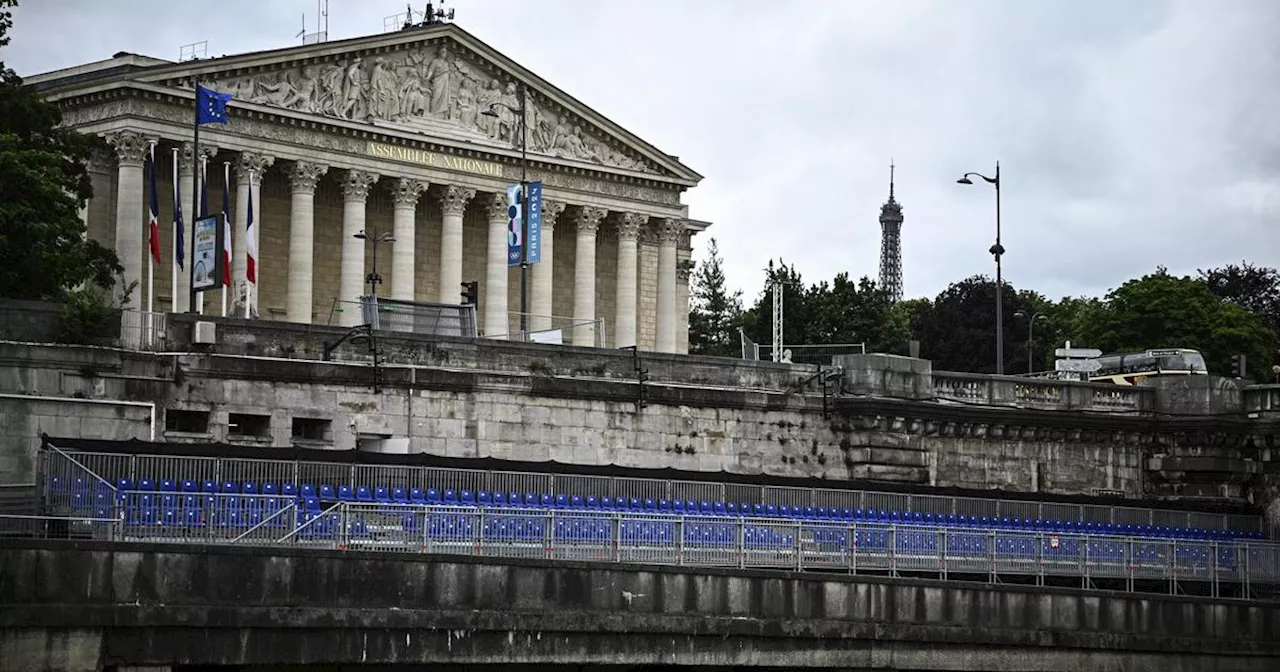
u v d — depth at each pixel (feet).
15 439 207.82
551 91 481.87
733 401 262.47
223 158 428.15
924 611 210.38
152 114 409.49
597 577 190.39
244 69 425.28
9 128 294.05
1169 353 367.25
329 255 458.50
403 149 453.17
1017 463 286.66
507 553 189.98
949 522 250.98
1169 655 226.99
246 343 228.84
